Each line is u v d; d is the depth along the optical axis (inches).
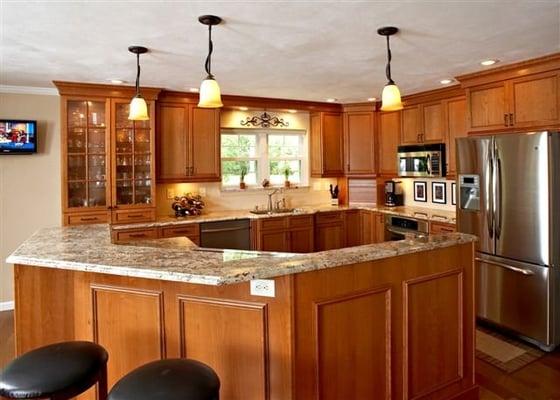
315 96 204.2
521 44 119.4
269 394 78.8
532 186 131.4
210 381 60.7
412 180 225.1
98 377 68.9
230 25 99.9
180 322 83.8
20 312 98.0
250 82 168.1
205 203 213.0
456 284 100.7
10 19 95.2
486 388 109.7
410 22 100.3
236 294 80.0
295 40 112.2
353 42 114.8
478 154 149.2
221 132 217.9
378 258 85.4
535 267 131.8
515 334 141.9
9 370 63.8
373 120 225.9
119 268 78.4
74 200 169.5
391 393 89.5
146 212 180.1
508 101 145.6
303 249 212.5
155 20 96.3
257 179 230.8
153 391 57.2
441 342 98.1
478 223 150.1
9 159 171.8
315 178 241.9
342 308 82.5
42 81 161.2
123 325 89.0
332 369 81.7
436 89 188.2
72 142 168.1
